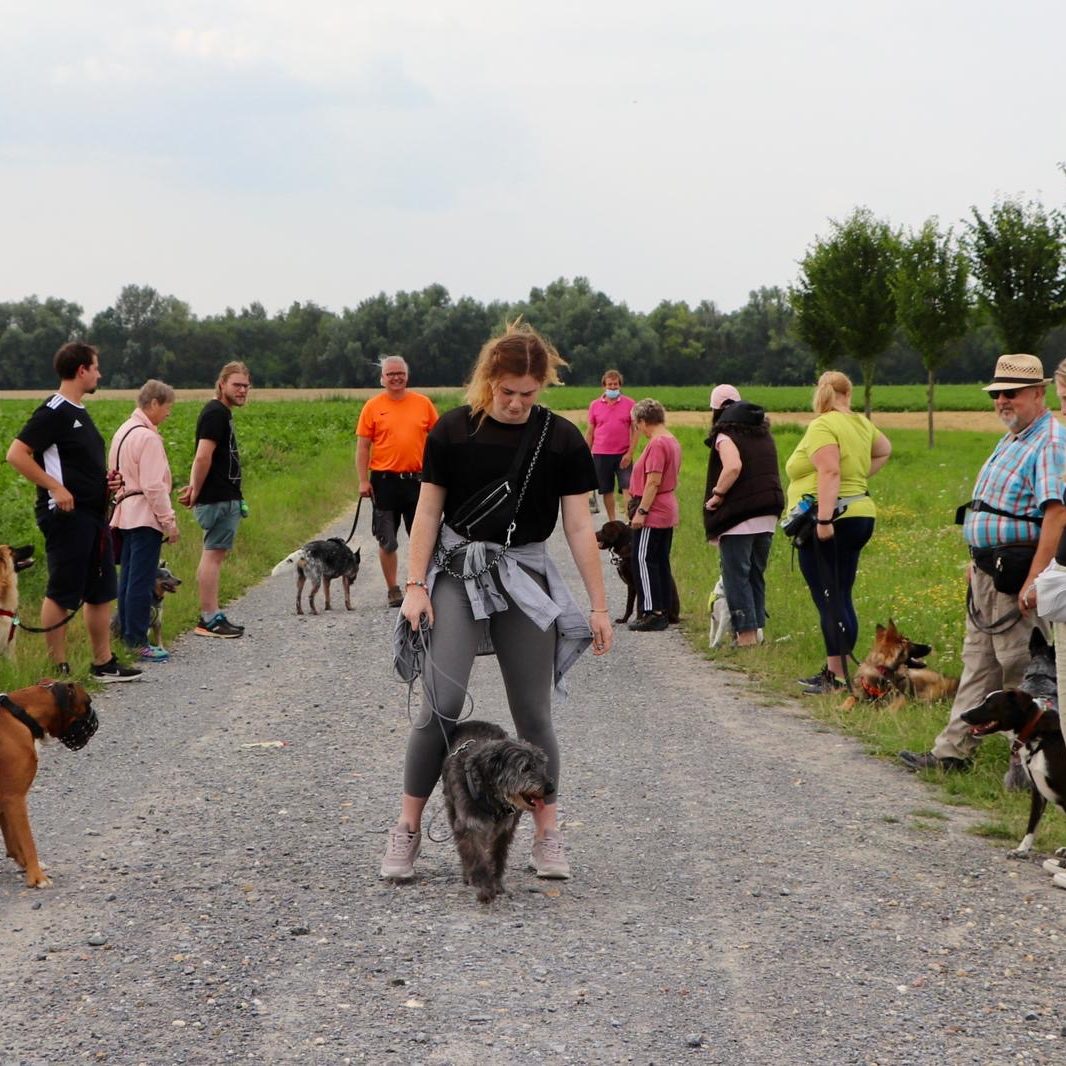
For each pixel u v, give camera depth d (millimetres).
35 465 7996
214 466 10258
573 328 122312
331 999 3721
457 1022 3574
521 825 5578
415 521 4750
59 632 8445
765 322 126625
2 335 126375
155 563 9398
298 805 5809
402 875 4770
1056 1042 3477
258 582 13625
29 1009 3643
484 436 4645
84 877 4812
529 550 4754
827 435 8102
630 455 16391
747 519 9453
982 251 33031
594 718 7668
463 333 122375
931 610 10703
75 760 6570
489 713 7629
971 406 69375
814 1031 3539
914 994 3789
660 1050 3422
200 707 7844
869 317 41969
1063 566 5031
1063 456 5781
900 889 4730
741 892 4691
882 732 7145
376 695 8211
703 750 6898
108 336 133500
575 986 3828
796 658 9289
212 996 3734
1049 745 4980
